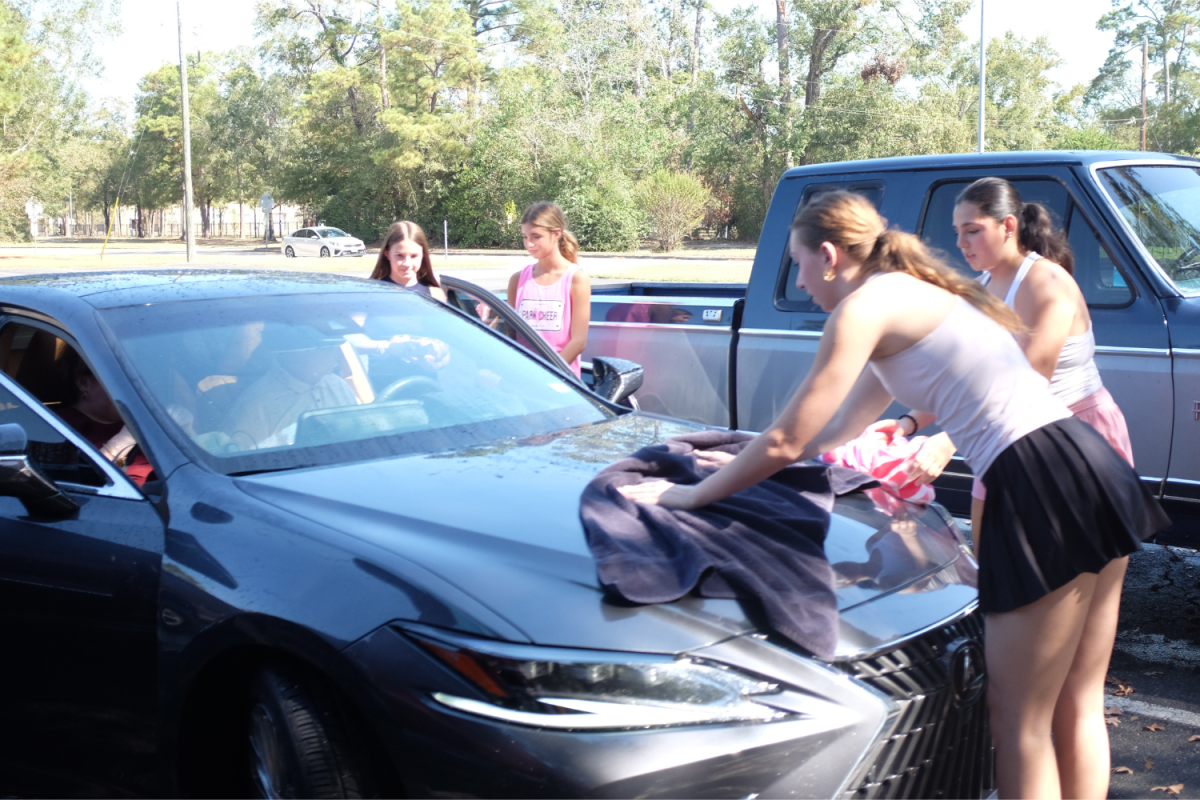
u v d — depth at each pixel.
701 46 71.31
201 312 3.37
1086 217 4.66
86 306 3.26
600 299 6.23
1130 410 4.46
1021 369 2.46
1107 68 77.25
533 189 55.94
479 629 2.13
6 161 55.94
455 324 3.87
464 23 63.31
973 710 2.46
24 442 2.79
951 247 5.06
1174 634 4.72
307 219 75.69
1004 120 63.59
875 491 3.04
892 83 54.59
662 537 2.45
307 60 68.81
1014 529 2.37
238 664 2.48
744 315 5.57
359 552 2.35
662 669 2.08
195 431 2.92
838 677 2.18
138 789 2.67
